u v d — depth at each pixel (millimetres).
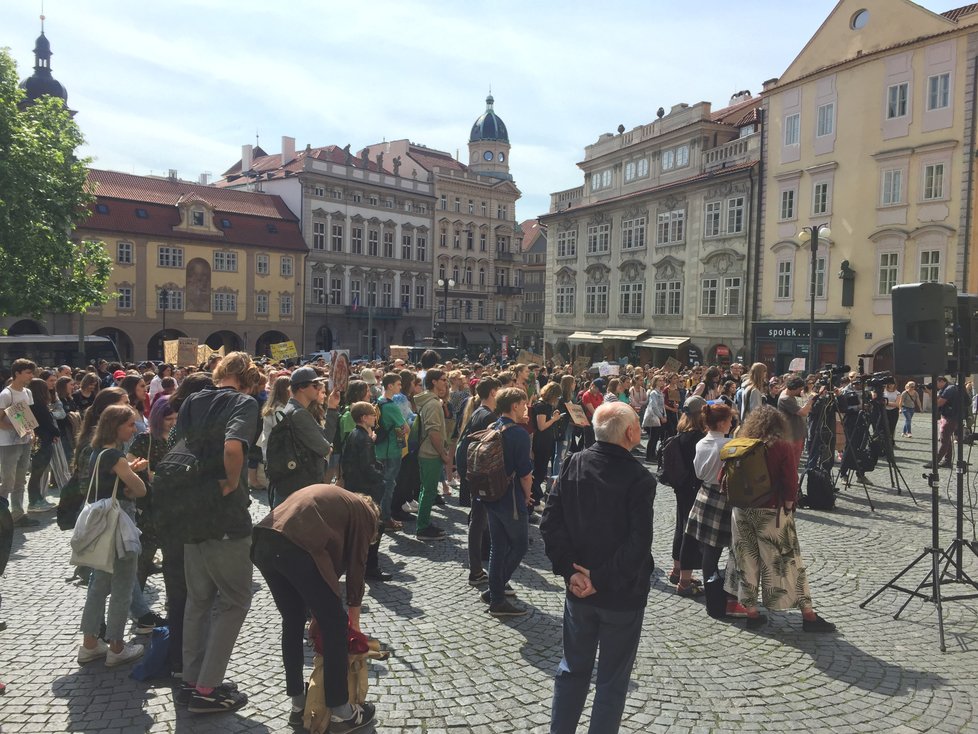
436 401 9289
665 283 43969
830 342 33969
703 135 41219
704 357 40906
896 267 31609
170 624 5164
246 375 5109
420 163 76375
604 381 17922
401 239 73062
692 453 7516
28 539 8953
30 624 6281
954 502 11914
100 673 5371
